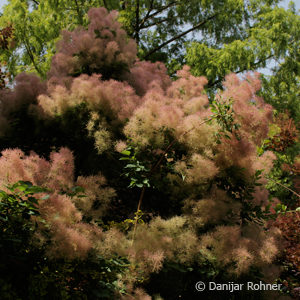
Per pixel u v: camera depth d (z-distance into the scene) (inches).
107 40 162.6
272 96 335.6
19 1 337.7
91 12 170.7
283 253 128.3
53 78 152.2
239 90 120.2
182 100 139.0
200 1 363.6
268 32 322.7
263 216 122.0
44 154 139.3
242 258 103.9
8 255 83.9
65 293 86.5
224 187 124.0
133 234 106.8
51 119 136.9
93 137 131.3
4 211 84.8
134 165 114.5
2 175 90.3
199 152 121.0
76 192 98.7
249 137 121.4
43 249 88.2
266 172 129.1
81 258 88.6
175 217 112.6
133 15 382.9
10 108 143.8
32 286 83.6
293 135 184.5
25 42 332.5
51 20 332.5
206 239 108.9
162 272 109.7
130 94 139.5
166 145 120.3
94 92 128.0
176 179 125.3
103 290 92.0
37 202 81.7
